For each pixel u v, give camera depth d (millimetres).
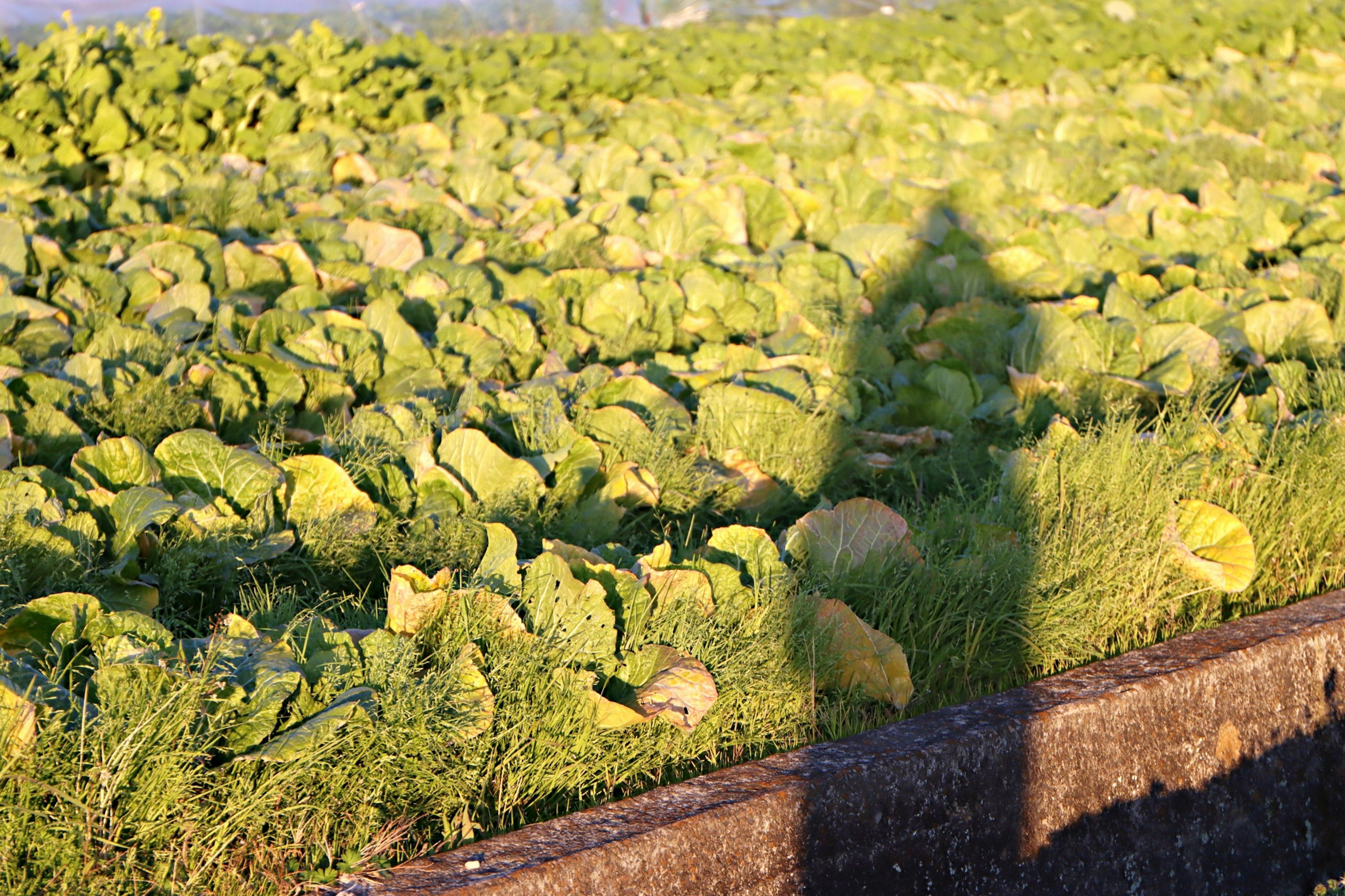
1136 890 2938
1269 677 3174
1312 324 5441
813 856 2482
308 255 6062
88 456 3424
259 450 3828
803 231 7410
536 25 18844
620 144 8984
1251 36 15602
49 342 4715
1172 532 3561
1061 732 2793
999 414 4781
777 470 4242
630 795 2584
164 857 2156
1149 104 12188
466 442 3775
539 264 6363
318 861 2260
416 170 8664
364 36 16734
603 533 3699
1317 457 3961
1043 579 3342
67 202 6695
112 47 10039
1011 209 7469
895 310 5957
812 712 2904
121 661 2441
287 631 2607
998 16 16422
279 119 9406
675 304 5566
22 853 2088
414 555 3373
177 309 5133
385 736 2385
